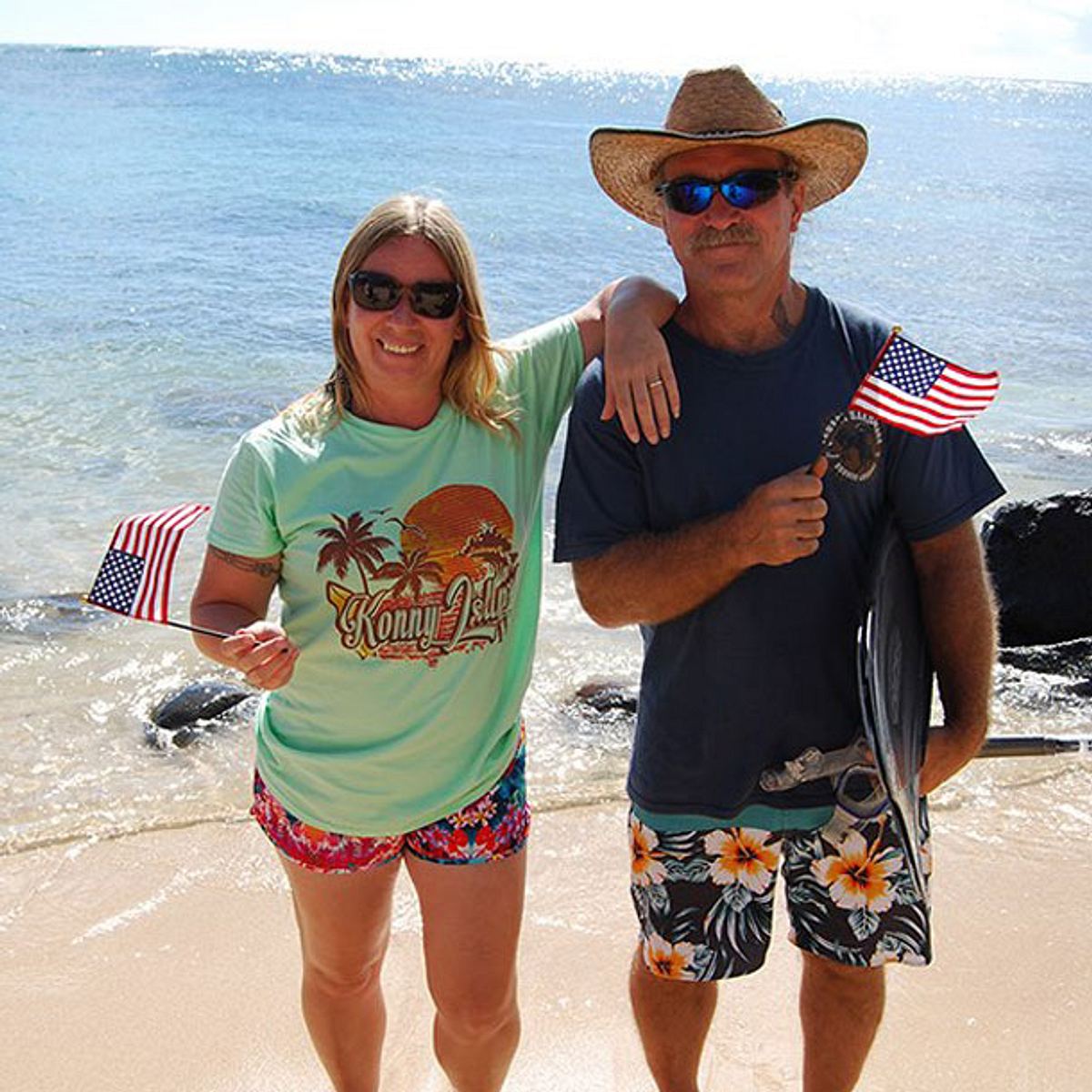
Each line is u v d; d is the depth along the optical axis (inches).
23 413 435.5
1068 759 211.0
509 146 1593.3
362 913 126.0
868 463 116.6
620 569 119.4
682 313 122.3
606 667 254.5
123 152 1347.2
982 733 125.3
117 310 601.6
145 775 211.9
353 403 120.4
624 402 116.4
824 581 118.6
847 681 121.3
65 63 4658.0
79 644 265.1
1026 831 191.0
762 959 127.0
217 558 120.0
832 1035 128.7
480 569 121.3
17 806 200.8
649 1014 131.0
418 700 120.6
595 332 132.2
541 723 229.9
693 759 123.1
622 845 190.7
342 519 117.8
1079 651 252.8
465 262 117.6
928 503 118.9
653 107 2979.8
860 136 115.9
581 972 162.6
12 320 574.9
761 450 117.5
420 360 117.0
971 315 660.7
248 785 208.1
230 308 614.5
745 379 117.3
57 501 352.5
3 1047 147.9
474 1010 125.4
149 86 2982.3
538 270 737.0
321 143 1547.7
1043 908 172.2
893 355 110.6
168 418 435.8
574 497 122.3
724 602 119.0
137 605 114.0
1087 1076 143.3
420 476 119.5
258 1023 153.4
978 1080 142.6
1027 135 2218.3
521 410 126.3
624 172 127.3
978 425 450.0
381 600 118.8
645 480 120.2
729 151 115.0
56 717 233.0
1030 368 553.6
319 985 130.4
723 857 124.9
